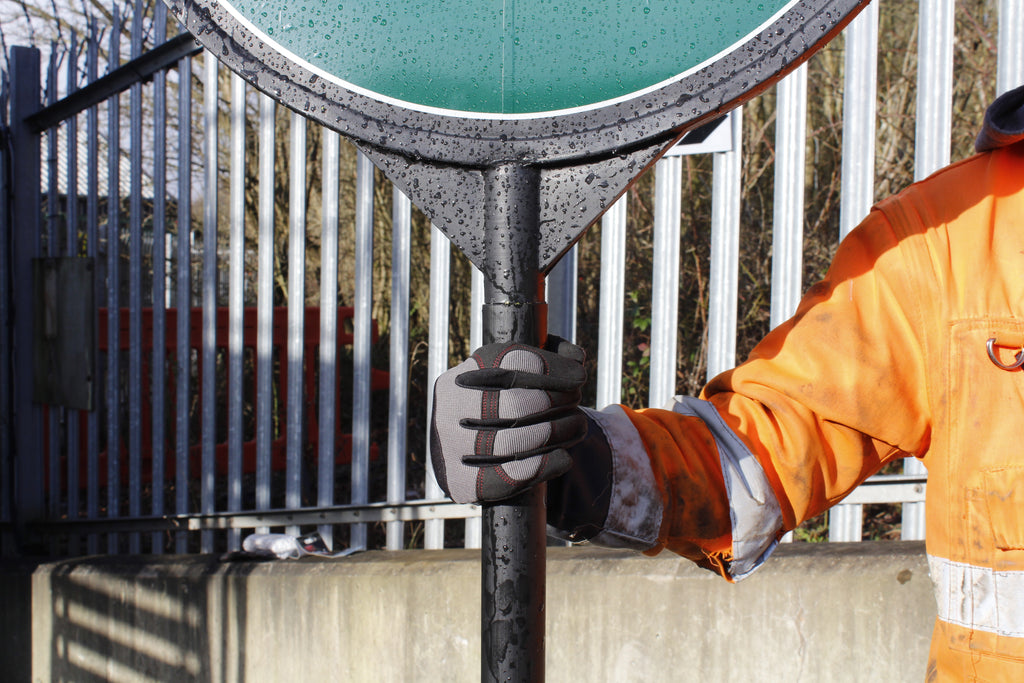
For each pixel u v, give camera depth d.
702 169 4.59
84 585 3.06
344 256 5.68
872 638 2.35
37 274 3.45
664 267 2.72
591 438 1.12
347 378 5.57
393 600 2.70
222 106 5.72
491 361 0.94
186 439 3.24
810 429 1.15
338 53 0.99
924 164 2.47
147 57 3.20
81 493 4.24
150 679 2.98
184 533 3.28
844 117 2.53
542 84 0.96
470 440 0.92
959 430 1.06
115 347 3.32
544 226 0.97
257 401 3.16
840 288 1.18
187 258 3.20
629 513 1.10
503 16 0.97
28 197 3.45
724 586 2.44
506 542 0.94
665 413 1.21
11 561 3.26
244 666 2.86
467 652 2.63
